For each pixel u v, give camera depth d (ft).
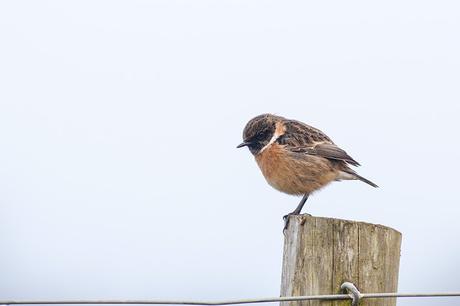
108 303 31.53
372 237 33.47
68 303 31.65
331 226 33.30
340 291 32.94
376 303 33.35
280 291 34.58
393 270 33.86
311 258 33.14
